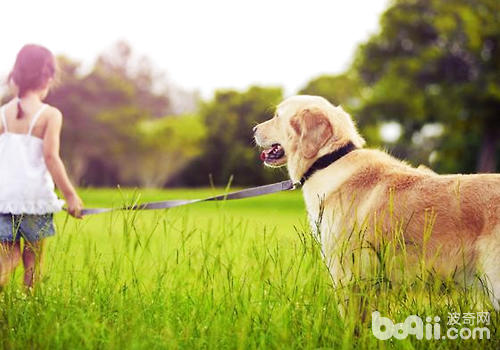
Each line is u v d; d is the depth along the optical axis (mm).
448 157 39375
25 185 4340
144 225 4430
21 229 4336
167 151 61031
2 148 4438
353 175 4078
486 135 35031
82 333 3391
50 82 4656
